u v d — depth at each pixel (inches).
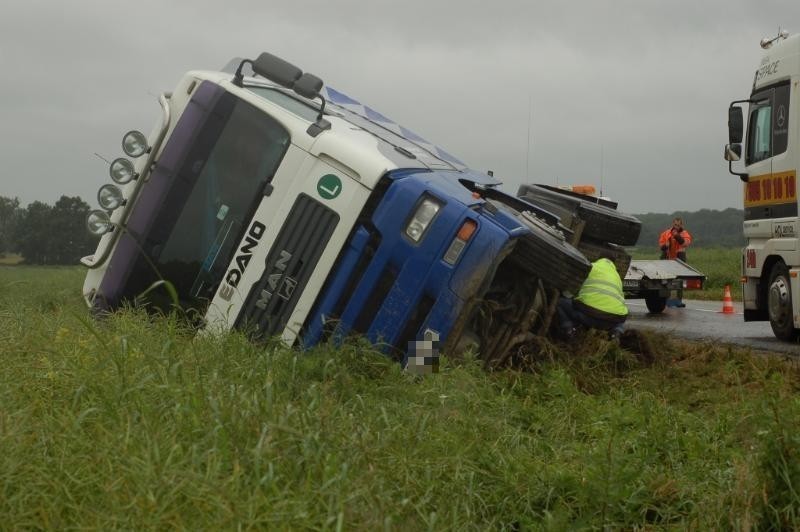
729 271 1138.0
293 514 141.3
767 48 497.0
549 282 315.9
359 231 296.5
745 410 236.2
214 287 309.3
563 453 210.8
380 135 380.8
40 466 152.4
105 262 326.0
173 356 222.4
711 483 192.4
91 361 218.7
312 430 177.3
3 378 207.8
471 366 273.9
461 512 170.6
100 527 133.6
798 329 476.1
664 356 357.7
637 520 178.2
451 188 306.5
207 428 171.6
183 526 134.6
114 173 316.5
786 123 469.7
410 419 212.5
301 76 319.3
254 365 241.0
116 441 160.6
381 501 154.6
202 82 324.2
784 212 471.8
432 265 289.7
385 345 287.6
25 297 443.2
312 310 298.4
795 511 168.7
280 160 308.8
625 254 470.3
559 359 310.8
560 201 468.1
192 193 317.4
